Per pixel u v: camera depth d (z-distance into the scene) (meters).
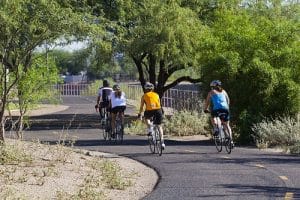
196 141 25.31
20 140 18.84
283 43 24.67
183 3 36.12
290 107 24.25
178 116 30.34
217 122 19.77
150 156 18.80
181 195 11.61
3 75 16.50
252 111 24.19
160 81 38.62
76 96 91.00
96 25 16.75
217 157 18.20
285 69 23.91
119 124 24.94
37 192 11.64
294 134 22.02
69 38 16.44
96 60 37.38
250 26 25.05
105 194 11.83
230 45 24.61
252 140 23.92
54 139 26.19
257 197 11.22
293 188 12.23
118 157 18.70
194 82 38.69
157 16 32.72
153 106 19.30
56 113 50.19
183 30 32.38
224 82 24.38
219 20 25.97
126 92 79.31
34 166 14.55
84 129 33.91
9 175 13.06
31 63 20.11
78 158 16.73
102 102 26.52
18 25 15.20
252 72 23.94
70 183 12.82
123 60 41.47
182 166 16.11
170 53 33.38
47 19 15.32
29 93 20.27
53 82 21.22
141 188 12.90
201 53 25.17
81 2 28.33
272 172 14.58
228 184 12.88
